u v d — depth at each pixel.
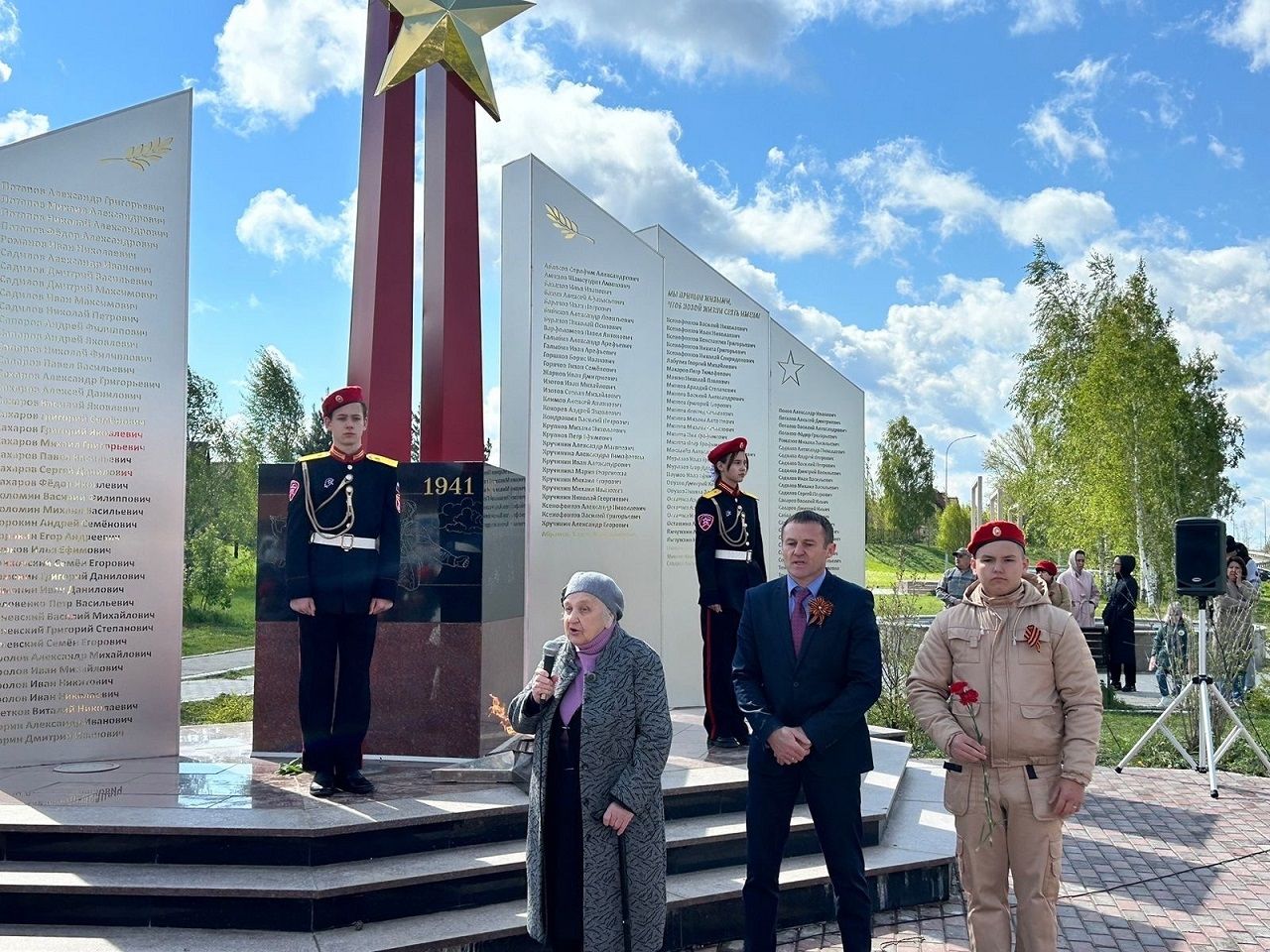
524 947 4.62
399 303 7.33
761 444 10.67
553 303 8.93
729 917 5.11
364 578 5.74
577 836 3.92
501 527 7.15
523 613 7.66
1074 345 30.94
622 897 3.82
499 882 4.91
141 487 6.92
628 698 3.93
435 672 6.68
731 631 7.11
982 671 4.12
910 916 5.50
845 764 4.27
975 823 4.07
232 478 26.75
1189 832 7.26
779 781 4.34
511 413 8.92
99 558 6.78
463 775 5.83
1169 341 27.25
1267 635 14.69
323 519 5.76
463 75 7.56
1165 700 13.34
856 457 11.50
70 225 6.75
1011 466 37.97
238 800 5.39
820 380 11.33
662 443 9.68
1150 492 25.95
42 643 6.59
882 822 6.00
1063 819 4.05
